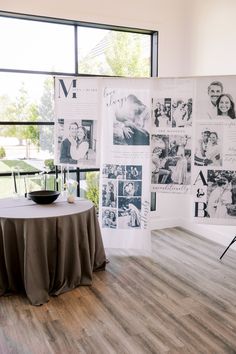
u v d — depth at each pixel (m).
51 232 2.81
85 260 3.09
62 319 2.57
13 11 3.68
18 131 4.02
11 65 3.90
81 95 3.59
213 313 2.67
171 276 3.33
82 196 4.43
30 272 2.75
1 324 2.50
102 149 3.64
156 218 4.85
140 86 3.47
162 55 4.58
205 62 4.34
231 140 3.34
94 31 4.27
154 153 3.54
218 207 3.46
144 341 2.31
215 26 4.14
